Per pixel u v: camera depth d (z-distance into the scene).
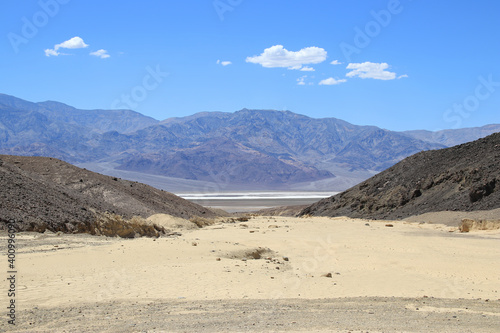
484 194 66.00
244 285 21.31
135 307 16.39
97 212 40.59
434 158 88.75
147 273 22.28
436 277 26.38
